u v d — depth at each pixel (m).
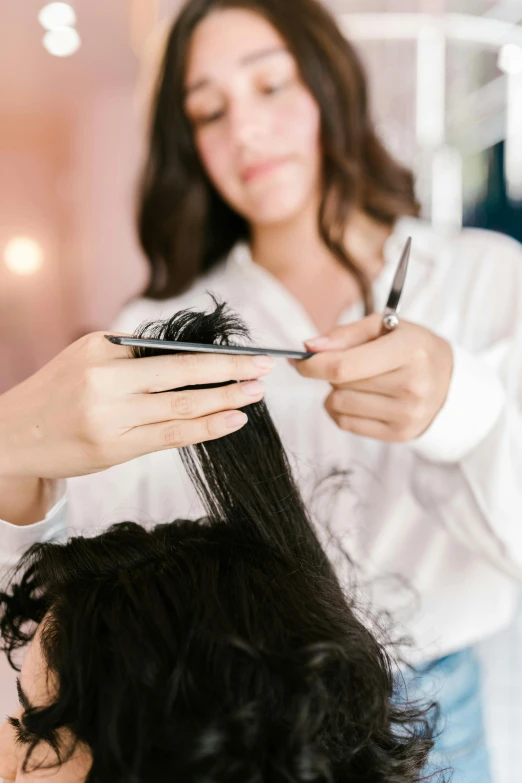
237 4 0.74
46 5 1.57
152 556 0.41
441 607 0.75
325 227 0.80
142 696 0.33
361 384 0.52
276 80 0.73
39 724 0.35
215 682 0.34
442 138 1.50
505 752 1.05
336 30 0.78
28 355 2.12
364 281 0.79
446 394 0.53
